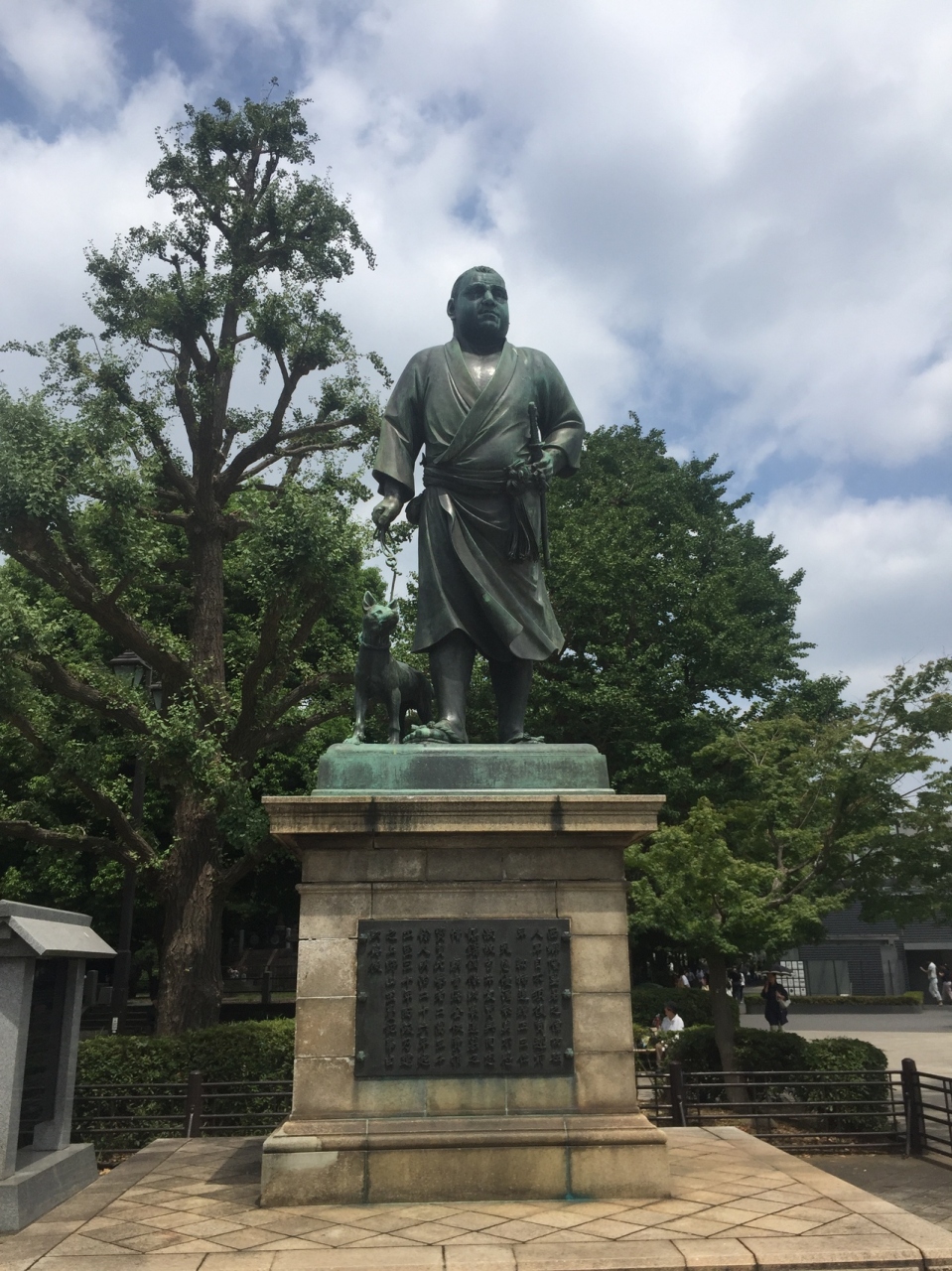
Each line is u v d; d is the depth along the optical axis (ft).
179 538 68.44
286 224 50.08
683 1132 25.46
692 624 66.69
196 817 44.80
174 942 43.47
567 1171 18.03
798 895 42.65
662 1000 60.75
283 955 101.96
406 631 59.57
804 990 119.75
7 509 38.88
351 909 19.40
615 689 60.95
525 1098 18.61
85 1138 35.12
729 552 81.87
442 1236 15.65
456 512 23.39
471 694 62.03
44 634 40.27
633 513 71.00
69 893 62.69
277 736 47.39
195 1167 22.65
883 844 42.80
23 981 21.06
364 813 19.34
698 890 39.11
